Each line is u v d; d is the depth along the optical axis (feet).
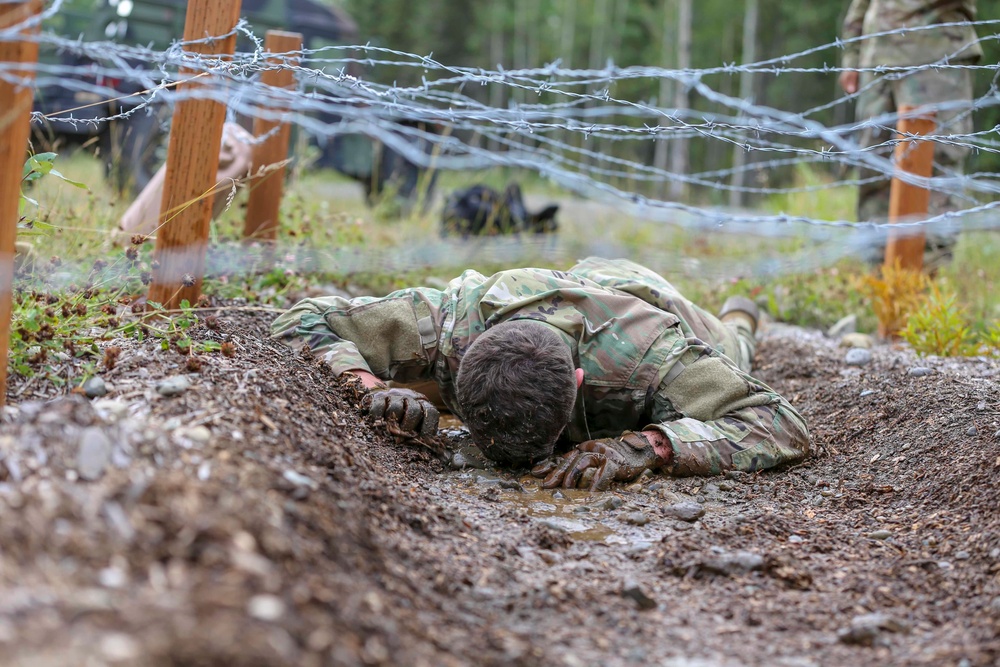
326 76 16.12
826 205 49.29
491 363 15.40
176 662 7.36
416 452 16.66
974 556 13.16
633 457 16.85
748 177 94.43
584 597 11.83
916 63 31.83
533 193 70.03
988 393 19.92
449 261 31.42
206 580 8.44
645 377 17.22
